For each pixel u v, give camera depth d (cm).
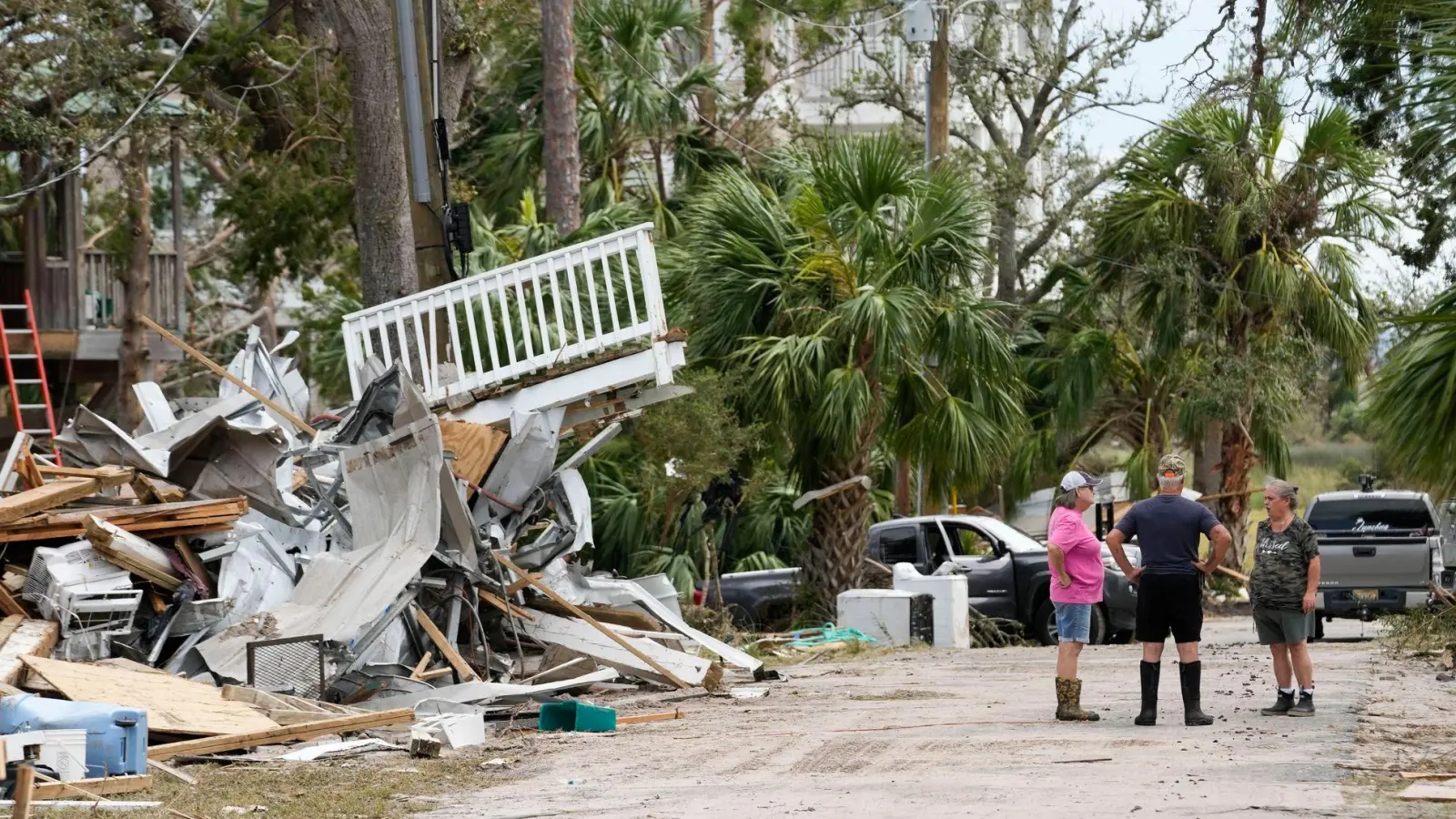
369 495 2364
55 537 2203
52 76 3919
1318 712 1936
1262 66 2716
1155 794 1351
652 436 3544
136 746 1512
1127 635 3578
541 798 1455
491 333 2808
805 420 3644
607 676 2378
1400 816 1219
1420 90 1864
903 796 1385
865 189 3600
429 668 2358
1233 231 4669
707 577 3681
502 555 2544
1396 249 4222
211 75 4534
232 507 2297
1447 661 2533
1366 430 1939
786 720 2036
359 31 3372
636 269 3881
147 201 4344
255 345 3000
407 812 1396
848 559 3669
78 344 4109
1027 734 1803
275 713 1898
